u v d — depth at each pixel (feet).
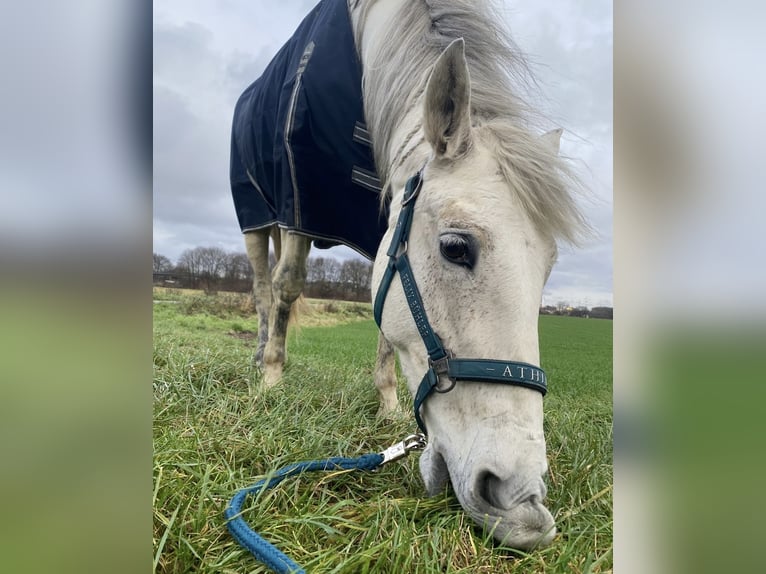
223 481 4.28
